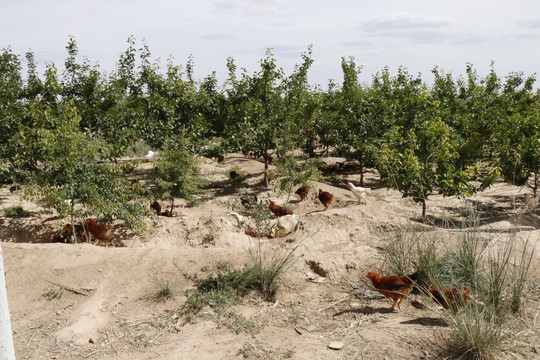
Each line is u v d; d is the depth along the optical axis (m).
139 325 5.61
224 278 6.55
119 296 6.32
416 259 6.54
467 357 4.23
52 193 9.43
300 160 26.88
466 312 4.76
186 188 14.40
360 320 5.41
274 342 4.96
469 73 29.30
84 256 7.20
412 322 5.19
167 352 4.87
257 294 6.33
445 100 24.50
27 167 10.28
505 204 15.88
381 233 8.00
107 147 10.91
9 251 7.30
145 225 11.05
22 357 4.88
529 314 5.18
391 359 4.33
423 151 13.27
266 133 19.67
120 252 7.38
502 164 15.02
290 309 5.94
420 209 14.60
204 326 5.47
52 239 11.22
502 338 4.32
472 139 18.86
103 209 10.34
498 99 22.88
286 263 7.02
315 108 23.47
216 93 21.92
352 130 20.88
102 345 5.14
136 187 11.30
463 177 12.58
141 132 19.83
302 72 22.98
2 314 2.73
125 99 23.28
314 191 16.23
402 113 19.42
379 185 20.97
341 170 24.81
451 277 5.95
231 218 11.95
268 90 20.19
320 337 5.02
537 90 20.91
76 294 6.41
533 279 6.23
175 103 20.28
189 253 7.36
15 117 17.06
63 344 5.17
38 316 5.92
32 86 22.50
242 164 25.38
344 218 11.31
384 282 5.56
